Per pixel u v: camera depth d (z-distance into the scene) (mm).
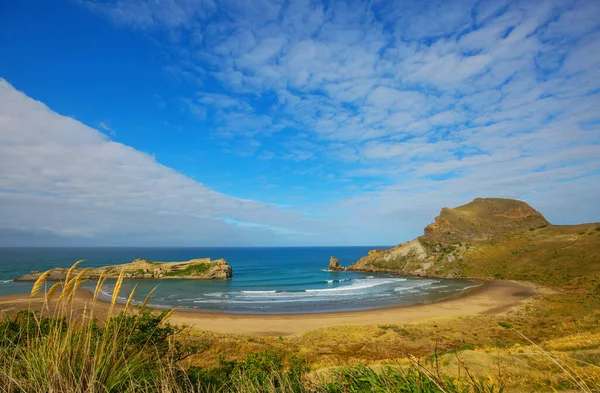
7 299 48719
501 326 32375
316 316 43375
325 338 30203
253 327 36812
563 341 17766
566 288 56250
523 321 34219
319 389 3826
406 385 3088
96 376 3312
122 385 3510
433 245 108375
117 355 3883
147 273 89125
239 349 24219
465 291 63719
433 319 37062
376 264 113062
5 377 3236
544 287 60125
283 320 40781
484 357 10781
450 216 126062
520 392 5816
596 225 90750
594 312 33438
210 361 18797
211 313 45688
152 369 4160
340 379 3797
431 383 2984
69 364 3305
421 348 26031
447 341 27844
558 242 87312
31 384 3129
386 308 48594
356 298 58562
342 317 42312
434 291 65375
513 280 72688
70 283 3779
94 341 3928
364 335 30859
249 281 85750
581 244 80438
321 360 21938
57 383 3158
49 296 3777
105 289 59438
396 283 79562
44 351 3543
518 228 111250
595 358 7707
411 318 40344
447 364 8961
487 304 48531
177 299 57906
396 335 30266
